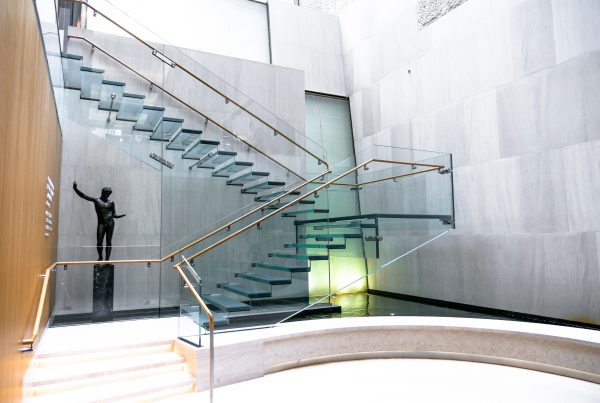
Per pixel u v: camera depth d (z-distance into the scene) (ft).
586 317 18.26
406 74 28.86
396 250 18.19
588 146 18.37
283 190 22.59
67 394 11.82
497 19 22.65
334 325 16.99
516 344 15.74
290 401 12.41
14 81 7.30
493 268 22.45
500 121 22.27
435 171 18.94
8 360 7.39
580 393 12.92
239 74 27.55
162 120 19.95
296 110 29.14
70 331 16.14
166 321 18.22
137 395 12.13
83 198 21.36
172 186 21.52
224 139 21.94
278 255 17.58
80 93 18.85
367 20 32.86
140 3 28.81
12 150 7.31
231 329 16.06
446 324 16.98
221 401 12.37
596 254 17.97
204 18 30.91
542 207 20.13
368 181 18.33
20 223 8.53
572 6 19.17
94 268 18.13
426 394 12.94
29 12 8.88
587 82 18.52
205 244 19.43
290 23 33.68
